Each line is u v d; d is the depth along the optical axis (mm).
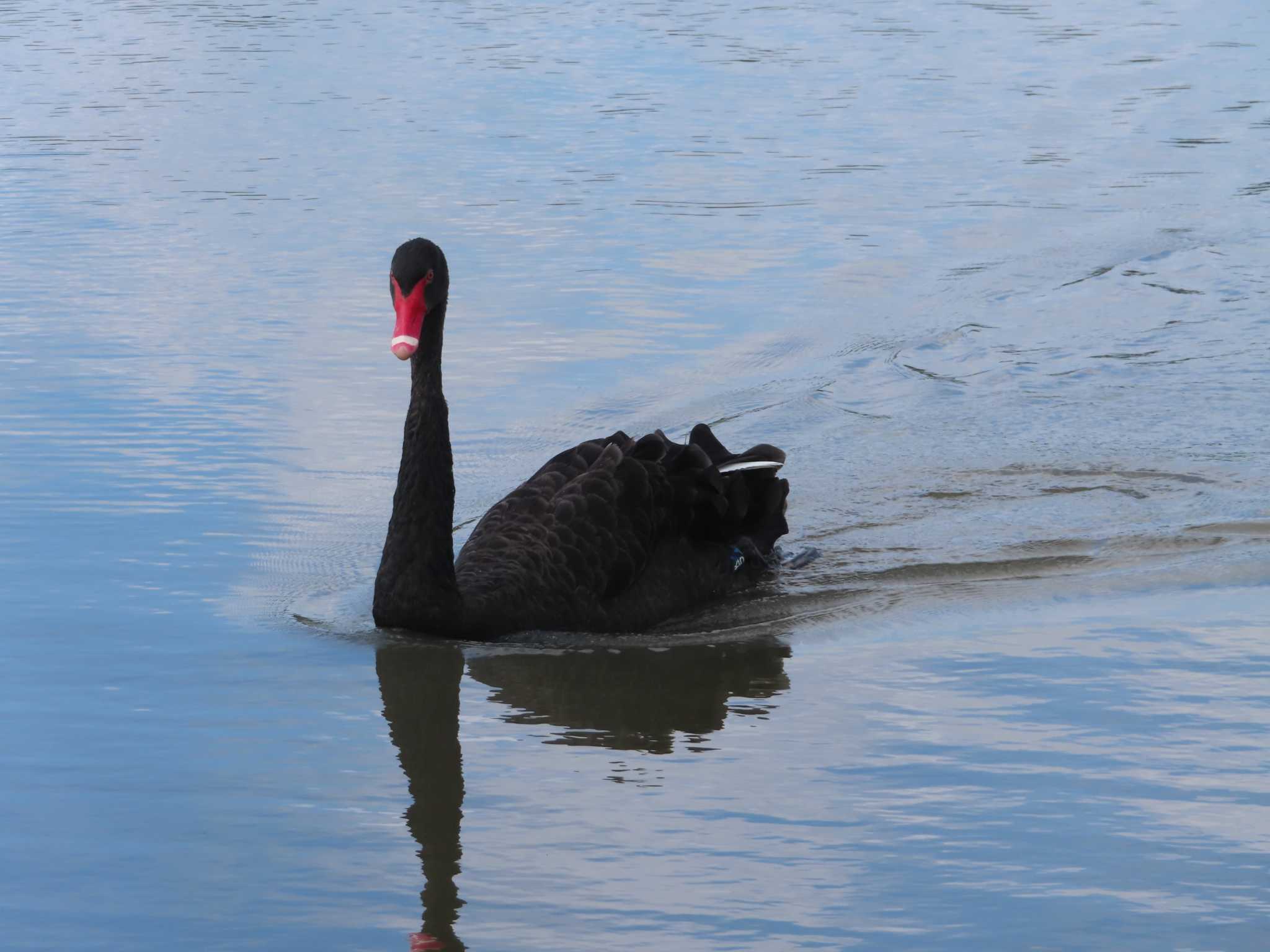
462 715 9297
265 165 25422
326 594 11273
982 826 7574
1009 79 32406
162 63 35000
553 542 11102
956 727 8828
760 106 29922
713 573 11820
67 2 44219
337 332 17375
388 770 8461
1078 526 12734
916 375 16375
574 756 8648
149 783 8219
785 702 9398
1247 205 22781
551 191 23641
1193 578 11453
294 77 33156
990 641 10273
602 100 30500
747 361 16688
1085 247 20797
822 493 13578
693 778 8266
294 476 13445
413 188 23875
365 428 14609
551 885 7113
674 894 7000
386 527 12414
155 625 10562
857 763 8383
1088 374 16312
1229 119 28500
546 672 10086
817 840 7492
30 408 14867
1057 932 6609
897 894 6949
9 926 6777
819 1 43406
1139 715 8883
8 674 9664
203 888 7113
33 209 22828
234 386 15625
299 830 7699
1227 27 38250
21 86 32375
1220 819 7570
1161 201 23078
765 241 21047
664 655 10445
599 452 12016
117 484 13102
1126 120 28578
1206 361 16656
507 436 14641
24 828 7695
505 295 18688
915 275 19688
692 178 24422
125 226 21828
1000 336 17516
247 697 9484
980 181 24359
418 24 40094
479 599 10664
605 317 17969
